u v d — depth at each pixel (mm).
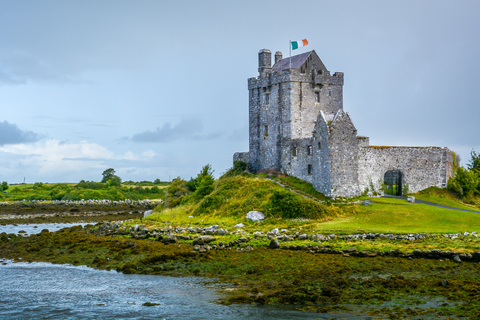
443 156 73688
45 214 99375
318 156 67688
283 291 28219
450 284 28234
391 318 23281
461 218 53250
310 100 77562
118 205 120500
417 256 36406
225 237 47250
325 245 40625
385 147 69938
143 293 29406
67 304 27328
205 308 25891
